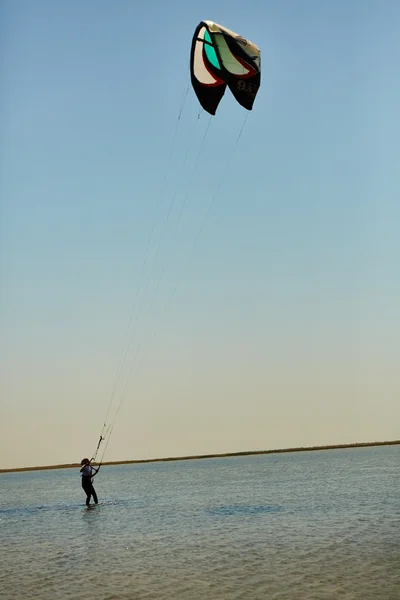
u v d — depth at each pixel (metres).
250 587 16.02
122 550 22.97
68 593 16.38
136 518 34.06
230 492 53.25
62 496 63.28
